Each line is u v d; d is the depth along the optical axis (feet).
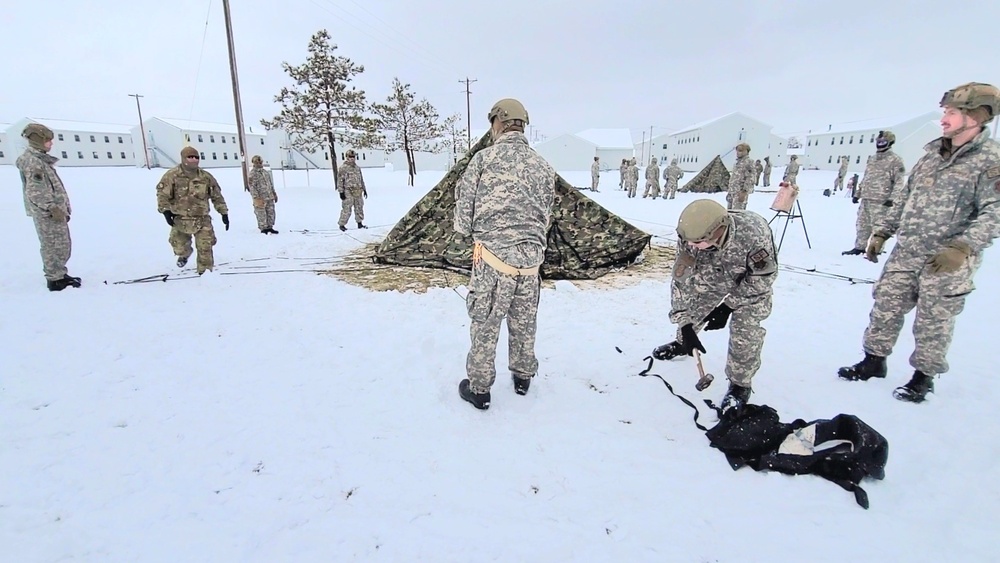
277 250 21.86
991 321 12.66
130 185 60.49
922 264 8.59
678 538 5.57
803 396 8.79
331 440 7.29
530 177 7.80
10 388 8.55
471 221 8.09
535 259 7.90
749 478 6.64
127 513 5.76
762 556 5.34
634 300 14.57
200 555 5.20
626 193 68.59
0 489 6.06
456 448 7.18
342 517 5.80
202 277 16.55
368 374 9.45
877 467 6.45
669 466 6.86
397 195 57.11
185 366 9.62
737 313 8.14
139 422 7.64
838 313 13.44
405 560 5.22
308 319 12.50
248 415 7.92
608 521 5.82
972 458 7.00
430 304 13.92
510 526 5.71
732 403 7.88
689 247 8.27
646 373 9.69
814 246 23.59
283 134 174.40
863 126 149.79
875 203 20.17
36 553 5.14
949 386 9.12
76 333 11.18
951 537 5.60
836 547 5.47
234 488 6.24
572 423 7.91
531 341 8.38
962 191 8.13
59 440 7.11
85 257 19.40
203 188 16.66
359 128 64.75
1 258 18.93
